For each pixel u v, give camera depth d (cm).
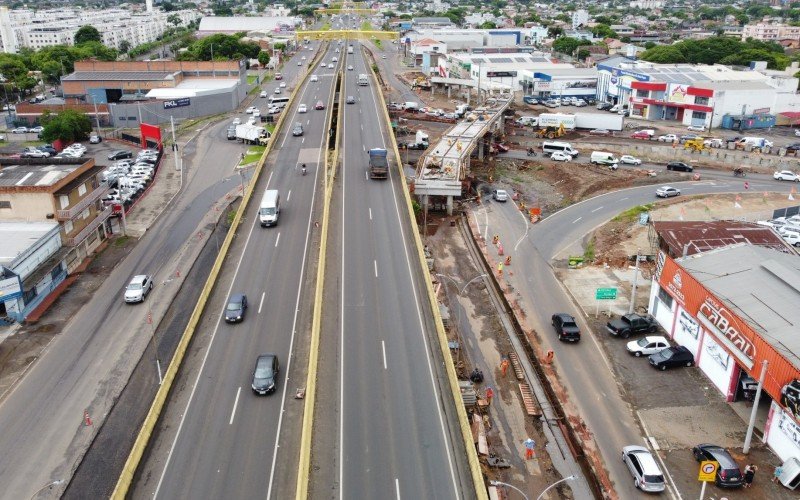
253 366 5275
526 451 4950
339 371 5069
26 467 4625
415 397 4769
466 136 11494
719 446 4875
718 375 5531
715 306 5506
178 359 5250
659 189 10338
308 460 4031
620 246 8456
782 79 16650
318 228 7912
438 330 5484
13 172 8250
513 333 6606
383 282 6462
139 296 6931
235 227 7838
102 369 5778
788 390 4522
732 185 10906
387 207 8350
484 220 9619
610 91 17550
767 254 6372
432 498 3847
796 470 4425
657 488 4462
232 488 3975
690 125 15300
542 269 7981
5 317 6531
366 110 13450
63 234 7650
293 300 6309
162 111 15688
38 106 15475
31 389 5500
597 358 6091
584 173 11619
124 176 11150
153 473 4103
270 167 10100
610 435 5075
